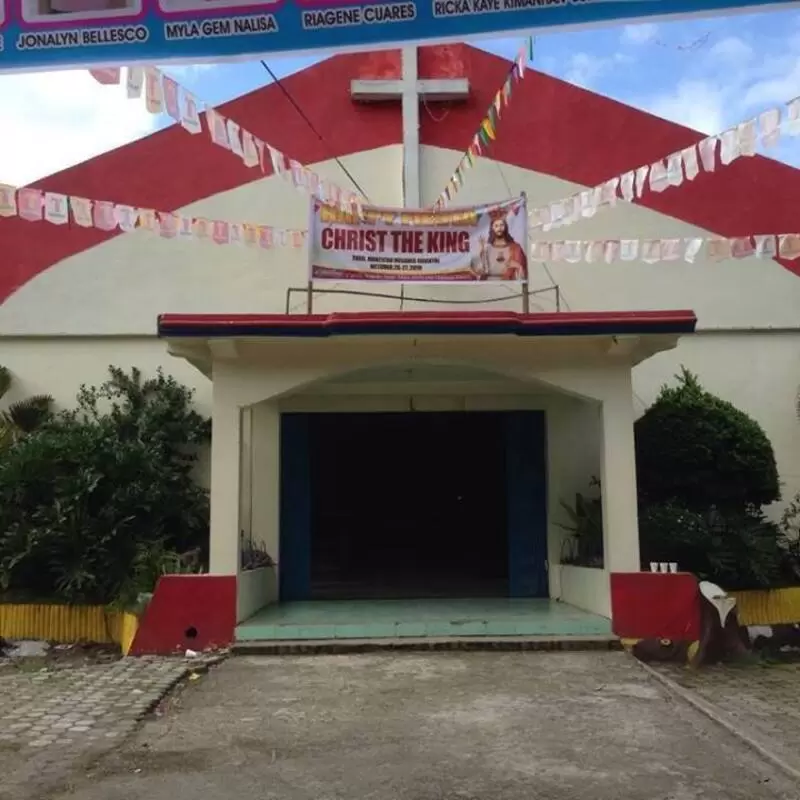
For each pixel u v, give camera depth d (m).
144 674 7.29
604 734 5.53
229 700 6.48
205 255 11.94
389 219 9.12
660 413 10.23
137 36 3.21
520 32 3.04
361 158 11.93
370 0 3.11
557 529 11.09
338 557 12.75
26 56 3.24
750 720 6.29
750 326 11.78
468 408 11.39
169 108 5.75
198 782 4.74
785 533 11.04
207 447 11.73
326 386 11.01
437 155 11.92
